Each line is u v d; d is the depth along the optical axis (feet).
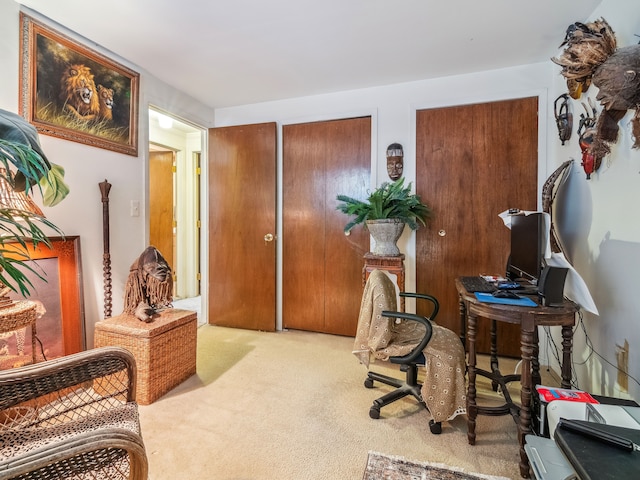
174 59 7.77
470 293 5.13
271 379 7.20
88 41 6.90
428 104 8.89
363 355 6.11
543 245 5.04
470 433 5.09
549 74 7.91
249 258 10.63
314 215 10.21
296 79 8.87
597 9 5.79
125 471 2.96
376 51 7.41
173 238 14.29
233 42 7.01
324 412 5.94
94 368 3.70
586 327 6.11
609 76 4.30
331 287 10.12
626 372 4.83
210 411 5.94
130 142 8.00
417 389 6.24
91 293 7.11
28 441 3.14
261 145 10.37
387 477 4.40
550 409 4.01
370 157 9.57
